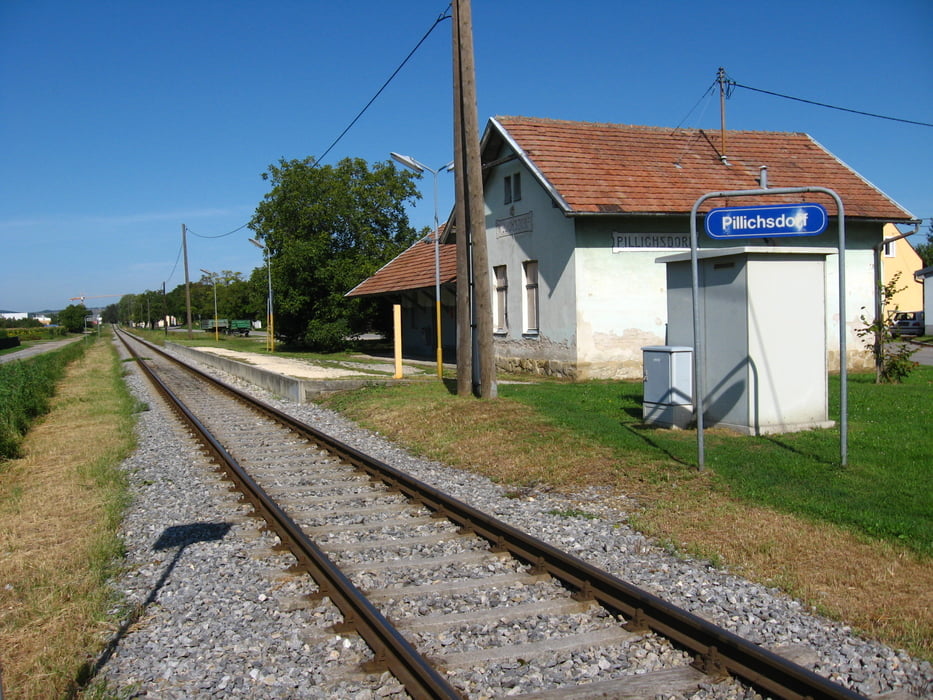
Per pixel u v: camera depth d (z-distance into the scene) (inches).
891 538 237.8
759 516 267.1
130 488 365.4
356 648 181.5
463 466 396.5
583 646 179.8
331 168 1760.6
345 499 329.7
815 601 200.5
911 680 161.0
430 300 1348.4
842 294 311.6
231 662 176.2
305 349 1800.0
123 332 5251.0
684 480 316.2
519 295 820.0
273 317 1721.2
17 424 554.9
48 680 166.4
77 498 340.5
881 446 348.5
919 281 1776.6
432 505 306.8
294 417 602.5
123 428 565.0
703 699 156.8
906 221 791.7
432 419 514.0
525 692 160.1
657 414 417.4
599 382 685.3
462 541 265.4
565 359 733.9
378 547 259.0
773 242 747.4
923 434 375.2
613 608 198.8
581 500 312.0
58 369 1189.7
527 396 566.9
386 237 1878.7
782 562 227.8
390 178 1886.1
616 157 795.4
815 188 307.9
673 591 211.8
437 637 186.5
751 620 191.3
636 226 729.0
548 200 756.0
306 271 1627.7
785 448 350.6
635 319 731.4
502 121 815.7
